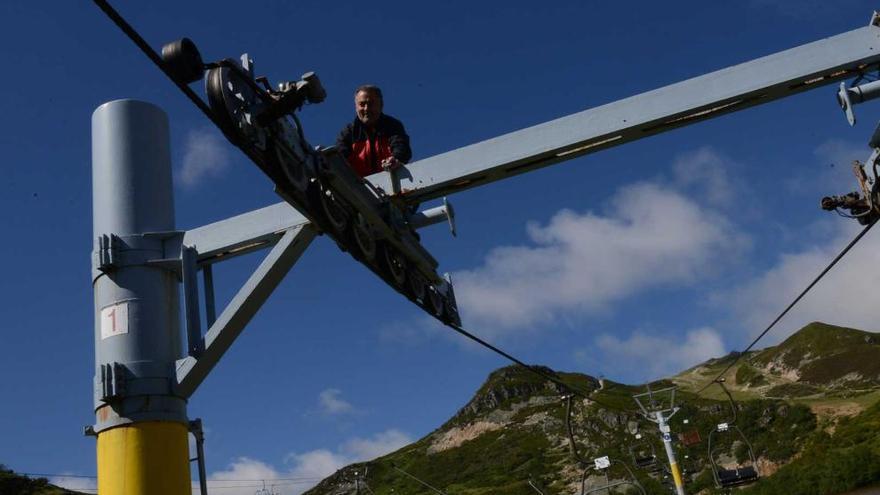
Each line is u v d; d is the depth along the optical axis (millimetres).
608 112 7859
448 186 8227
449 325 9812
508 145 8062
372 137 8867
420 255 8789
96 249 8453
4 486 64250
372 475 174000
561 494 111500
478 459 158000
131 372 8125
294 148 6582
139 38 5039
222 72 5891
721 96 7613
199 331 8055
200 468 8508
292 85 6152
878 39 7520
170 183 8953
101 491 8062
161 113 9109
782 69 7566
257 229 8375
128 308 8289
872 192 9117
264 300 8070
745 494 86188
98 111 8969
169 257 8547
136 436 7977
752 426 114812
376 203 7957
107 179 8703
